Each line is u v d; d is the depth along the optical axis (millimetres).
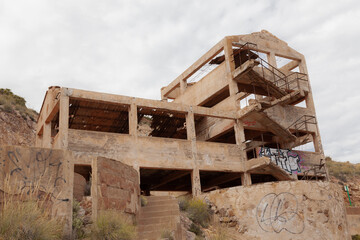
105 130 31375
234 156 27891
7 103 36031
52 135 28266
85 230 9953
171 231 12672
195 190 25281
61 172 9430
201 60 34125
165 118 31016
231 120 29641
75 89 22672
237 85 31484
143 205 15750
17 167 8820
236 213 20234
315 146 33688
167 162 24781
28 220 7637
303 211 18562
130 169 13820
